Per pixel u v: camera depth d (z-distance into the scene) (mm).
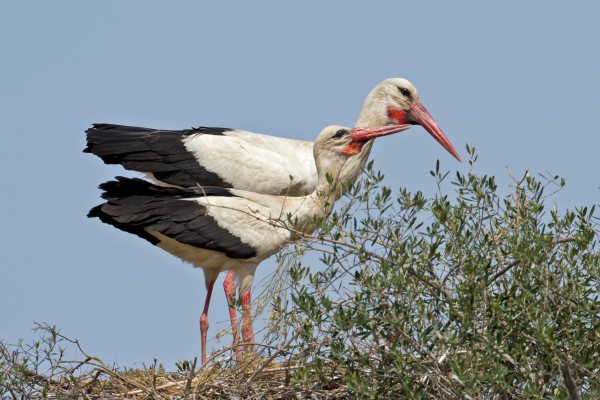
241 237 16516
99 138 19422
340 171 16172
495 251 11297
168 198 16516
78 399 12992
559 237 11383
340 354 11242
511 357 10250
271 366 13445
